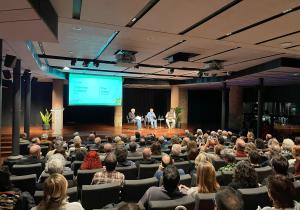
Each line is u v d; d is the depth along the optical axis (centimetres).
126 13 411
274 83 1404
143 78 1535
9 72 912
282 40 558
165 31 507
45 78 1332
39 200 280
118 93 1402
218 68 876
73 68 1160
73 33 579
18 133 734
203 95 2222
